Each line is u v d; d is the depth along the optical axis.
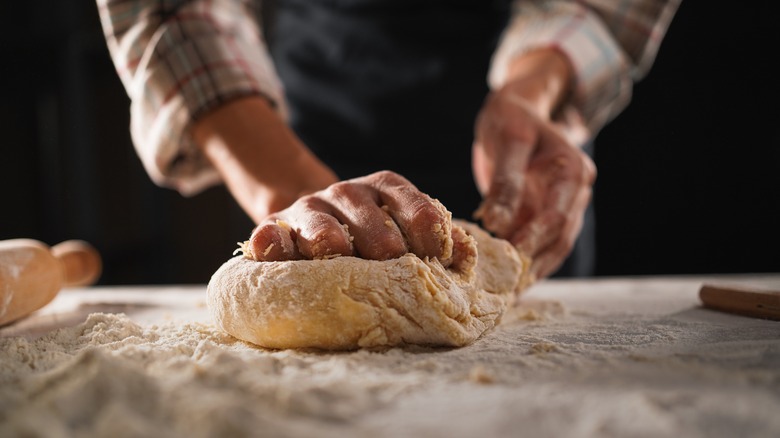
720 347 0.44
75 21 1.16
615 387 0.36
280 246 0.46
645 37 0.82
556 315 0.56
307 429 0.29
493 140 0.64
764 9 1.46
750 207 1.60
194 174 0.72
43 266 0.56
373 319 0.44
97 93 1.29
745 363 0.41
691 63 1.54
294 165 0.59
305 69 0.86
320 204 0.48
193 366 0.38
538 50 0.78
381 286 0.44
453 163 0.87
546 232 0.60
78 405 0.31
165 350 0.43
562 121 0.81
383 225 0.46
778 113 1.53
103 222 1.30
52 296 0.58
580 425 0.31
